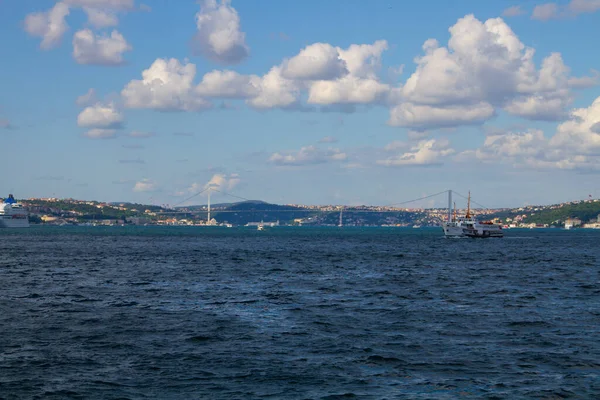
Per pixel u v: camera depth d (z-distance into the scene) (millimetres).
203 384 30875
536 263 117188
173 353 36969
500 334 43062
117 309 53875
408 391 30031
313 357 36188
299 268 102312
